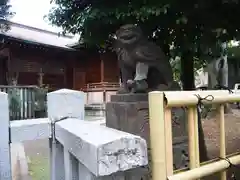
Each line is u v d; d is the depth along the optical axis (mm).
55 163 1898
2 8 8047
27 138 1836
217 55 4703
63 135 1607
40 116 8359
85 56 16203
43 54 14992
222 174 1562
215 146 4922
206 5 2967
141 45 3432
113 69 16891
